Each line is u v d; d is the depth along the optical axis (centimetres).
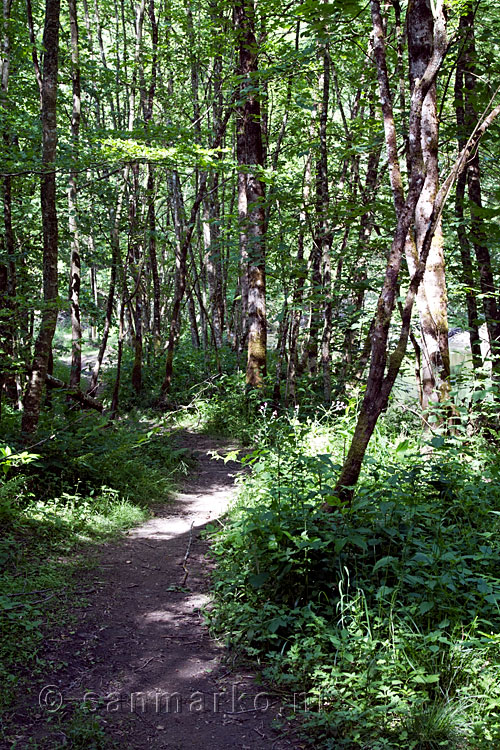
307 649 380
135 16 1639
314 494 489
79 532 609
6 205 1055
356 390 1066
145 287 2095
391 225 1002
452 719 302
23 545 543
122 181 1375
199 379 1606
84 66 1296
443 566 412
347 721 318
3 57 1041
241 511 625
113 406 1359
